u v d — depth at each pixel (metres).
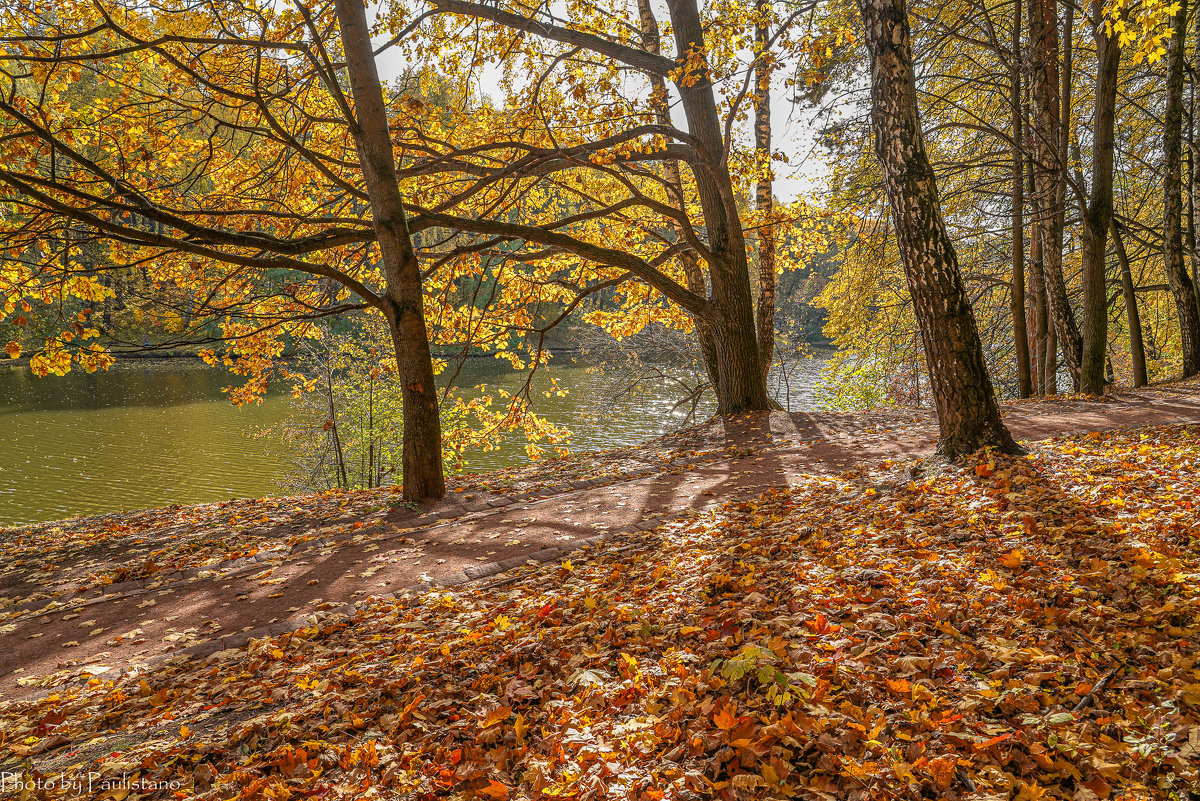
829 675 2.95
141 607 5.71
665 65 11.85
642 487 8.41
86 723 3.74
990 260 20.75
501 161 11.97
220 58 10.09
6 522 16.31
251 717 3.47
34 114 8.93
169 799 2.76
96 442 24.72
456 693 3.38
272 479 20.48
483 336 16.19
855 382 22.50
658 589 4.59
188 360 50.00
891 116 6.56
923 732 2.57
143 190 9.95
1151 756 2.32
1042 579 3.75
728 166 12.80
